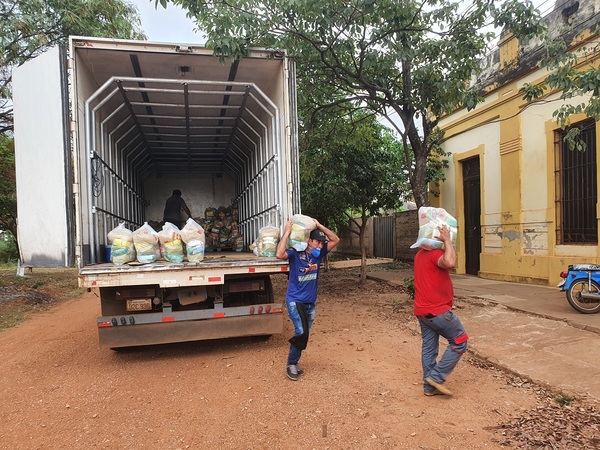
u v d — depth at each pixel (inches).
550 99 367.2
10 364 221.5
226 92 273.3
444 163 507.8
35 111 203.3
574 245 348.5
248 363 208.5
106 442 137.3
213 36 234.1
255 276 232.8
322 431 139.9
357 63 335.3
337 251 951.6
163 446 134.1
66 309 397.4
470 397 161.5
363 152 436.5
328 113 387.2
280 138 253.9
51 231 199.8
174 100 299.0
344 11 267.4
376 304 339.9
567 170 359.9
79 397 174.6
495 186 435.2
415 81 319.9
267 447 132.0
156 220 457.7
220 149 406.6
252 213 358.9
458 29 293.4
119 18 427.5
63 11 382.6
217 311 221.8
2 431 147.0
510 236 411.5
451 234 157.2
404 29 283.9
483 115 447.5
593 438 128.3
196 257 218.2
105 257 255.6
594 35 325.7
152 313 216.4
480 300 311.6
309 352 222.2
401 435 136.0
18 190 204.5
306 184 449.1
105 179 271.0
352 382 179.5
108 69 250.1
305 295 184.1
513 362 188.7
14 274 684.1
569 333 223.1
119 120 305.3
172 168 459.5
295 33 282.2
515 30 278.4
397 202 480.4
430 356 165.3
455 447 128.3
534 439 129.6
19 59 388.8
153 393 176.1
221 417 152.0
